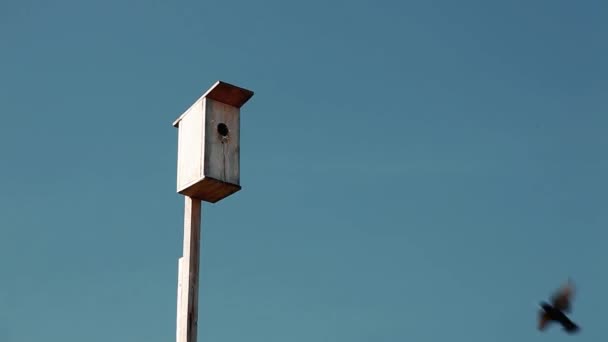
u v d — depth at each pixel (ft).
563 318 16.69
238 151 22.49
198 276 20.83
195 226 21.74
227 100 22.79
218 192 22.03
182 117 23.36
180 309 20.34
